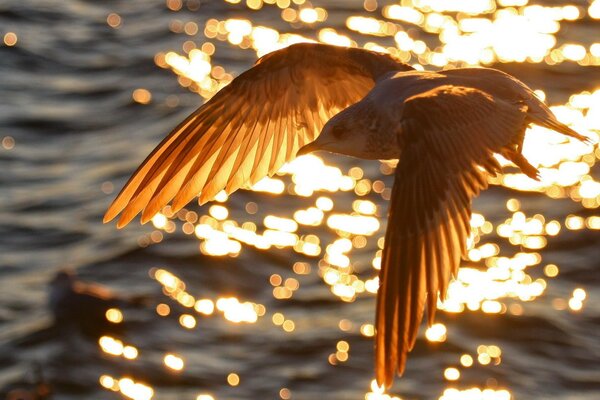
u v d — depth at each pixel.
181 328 16.08
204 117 6.31
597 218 19.00
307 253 17.95
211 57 26.09
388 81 5.52
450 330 16.03
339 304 16.59
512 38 27.94
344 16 29.19
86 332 15.88
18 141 21.38
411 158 4.63
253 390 14.76
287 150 6.50
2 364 15.23
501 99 5.14
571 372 15.27
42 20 27.55
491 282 17.28
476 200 19.61
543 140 21.62
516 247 18.25
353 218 18.98
